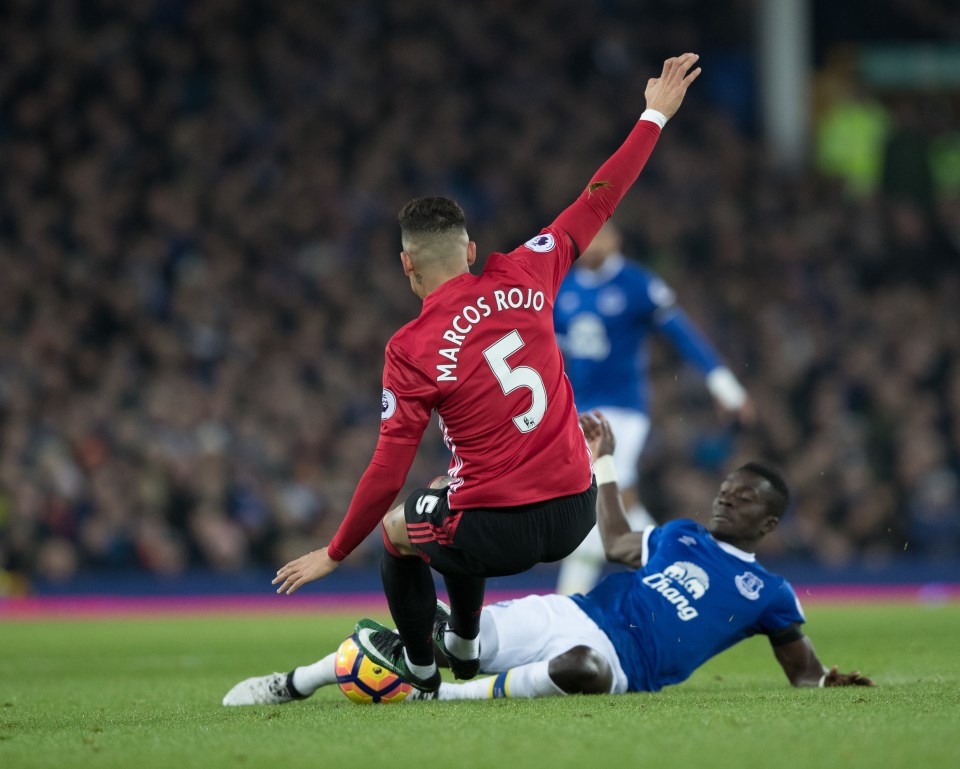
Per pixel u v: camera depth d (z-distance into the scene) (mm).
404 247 15188
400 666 16625
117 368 65125
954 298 79500
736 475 18641
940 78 94875
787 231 81438
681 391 67688
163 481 58531
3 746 12695
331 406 66188
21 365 64250
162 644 33812
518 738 12125
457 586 15625
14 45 80188
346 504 61719
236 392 64750
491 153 82125
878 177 87562
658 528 19141
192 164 78000
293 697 17453
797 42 86812
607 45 88938
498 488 14648
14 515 56188
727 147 85750
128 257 72312
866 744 11469
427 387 14523
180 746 12242
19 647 33312
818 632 34219
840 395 71062
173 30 83875
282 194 77438
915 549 64250
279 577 15070
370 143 81312
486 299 14812
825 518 63688
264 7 85188
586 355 32344
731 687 19234
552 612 17922
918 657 25297
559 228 15797
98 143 78188
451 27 86938
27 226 73062
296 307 72062
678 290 75062
